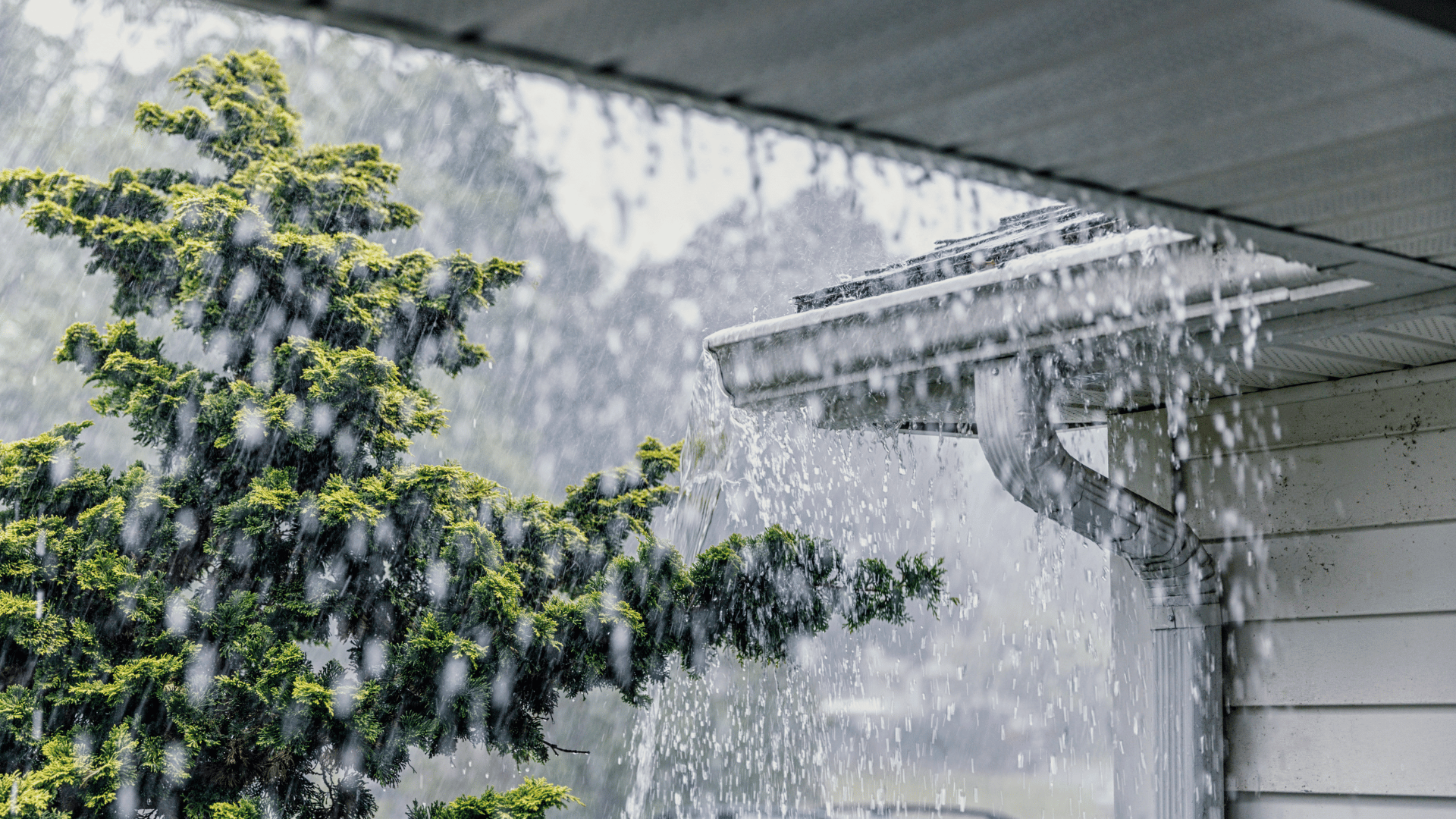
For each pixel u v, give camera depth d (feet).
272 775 18.53
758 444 18.51
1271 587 15.02
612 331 67.67
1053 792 43.06
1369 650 14.15
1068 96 6.14
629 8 5.12
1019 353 12.74
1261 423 15.39
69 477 18.62
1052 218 14.17
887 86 5.99
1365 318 10.70
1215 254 10.80
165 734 17.78
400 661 17.69
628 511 20.71
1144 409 16.53
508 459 62.85
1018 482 12.97
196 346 54.65
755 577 19.04
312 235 19.75
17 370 55.01
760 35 5.42
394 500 18.48
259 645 17.57
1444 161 7.03
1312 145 6.81
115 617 18.24
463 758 49.78
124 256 19.10
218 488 19.08
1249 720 14.99
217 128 20.61
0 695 17.01
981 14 5.27
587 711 50.78
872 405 15.33
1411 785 13.64
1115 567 16.25
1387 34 5.47
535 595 19.88
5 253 55.93
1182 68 5.86
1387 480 14.21
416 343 20.58
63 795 16.84
